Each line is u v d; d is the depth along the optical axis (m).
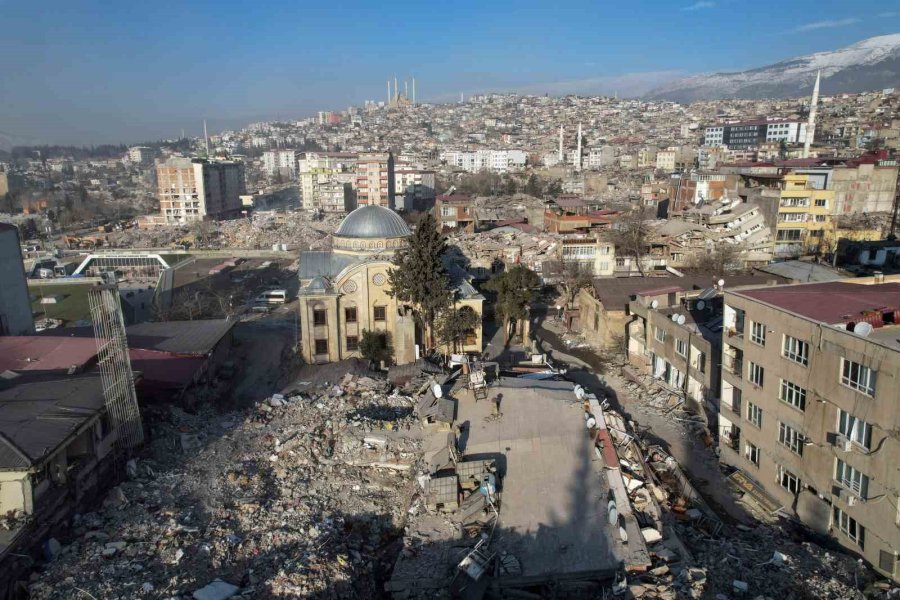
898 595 27.30
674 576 29.33
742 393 40.38
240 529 31.89
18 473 29.06
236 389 62.16
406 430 41.66
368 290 66.50
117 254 138.50
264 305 101.12
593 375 60.19
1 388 38.50
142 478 36.25
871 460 29.78
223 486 35.66
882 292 38.59
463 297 67.12
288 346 74.31
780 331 36.16
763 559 30.81
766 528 35.34
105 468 35.62
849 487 31.70
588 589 29.69
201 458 38.81
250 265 132.62
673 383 54.75
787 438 36.44
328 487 36.91
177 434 41.78
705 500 38.75
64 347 49.44
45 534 30.00
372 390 51.22
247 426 43.72
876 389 29.17
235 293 106.00
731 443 43.16
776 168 127.44
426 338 66.69
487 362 54.16
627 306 66.81
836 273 70.56
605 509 33.69
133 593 26.06
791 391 35.84
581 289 80.06
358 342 68.00
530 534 32.31
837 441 31.94
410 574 30.41
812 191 101.62
